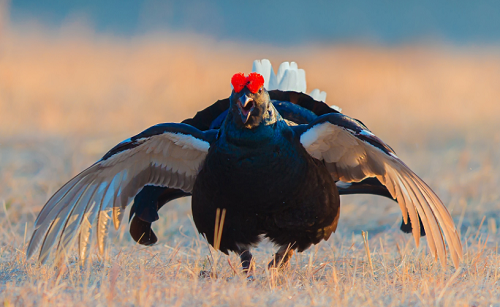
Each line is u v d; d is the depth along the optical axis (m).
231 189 12.01
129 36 74.38
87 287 11.17
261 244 15.62
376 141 11.59
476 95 39.44
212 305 10.07
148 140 12.70
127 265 12.81
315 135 12.30
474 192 19.42
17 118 29.03
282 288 11.59
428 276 12.09
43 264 12.68
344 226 17.42
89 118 29.64
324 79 41.91
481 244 14.95
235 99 11.68
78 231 13.04
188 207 18.89
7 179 19.83
